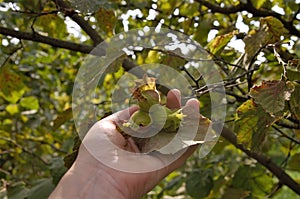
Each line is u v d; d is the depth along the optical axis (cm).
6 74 110
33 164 130
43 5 100
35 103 143
